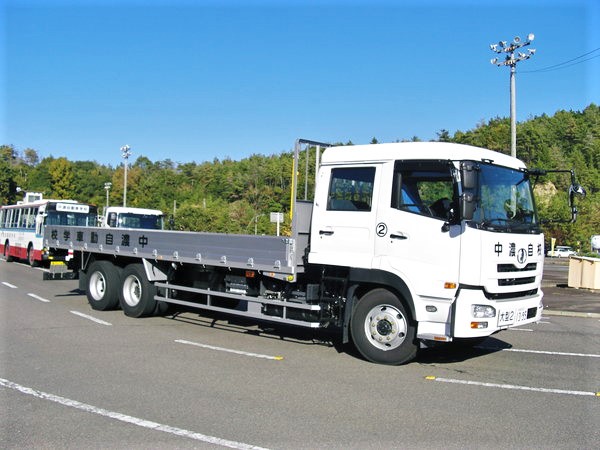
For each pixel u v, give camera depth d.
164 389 6.05
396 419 5.17
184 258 9.70
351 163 7.70
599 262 18.58
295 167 8.19
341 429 4.88
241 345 8.51
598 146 120.44
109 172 114.00
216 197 88.62
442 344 9.05
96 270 11.81
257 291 8.90
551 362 7.86
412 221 7.06
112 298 11.48
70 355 7.60
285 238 8.08
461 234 6.72
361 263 7.43
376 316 7.45
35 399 5.66
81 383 6.25
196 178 101.56
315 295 8.00
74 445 4.46
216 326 10.17
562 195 56.00
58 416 5.16
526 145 107.00
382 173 7.40
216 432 4.77
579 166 106.88
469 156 6.94
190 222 63.75
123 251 11.12
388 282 7.23
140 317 10.91
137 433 4.73
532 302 7.36
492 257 6.72
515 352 8.57
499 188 7.21
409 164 7.20
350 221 7.59
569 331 10.91
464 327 6.66
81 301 13.05
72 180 86.75
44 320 10.37
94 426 4.90
